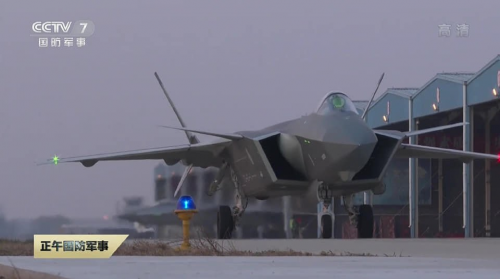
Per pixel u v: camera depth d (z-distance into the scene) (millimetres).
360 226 89250
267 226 119562
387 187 169625
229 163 92125
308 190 86062
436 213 165250
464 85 130500
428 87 143125
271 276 28203
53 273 30109
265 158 82938
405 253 51281
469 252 51594
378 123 161375
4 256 49688
